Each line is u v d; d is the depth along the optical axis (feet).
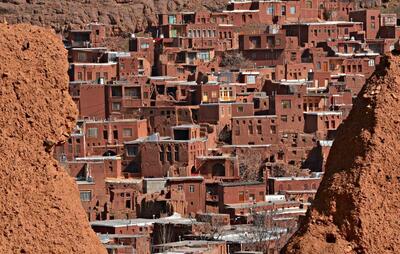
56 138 166.20
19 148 164.45
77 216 165.58
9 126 164.86
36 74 166.61
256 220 600.39
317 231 168.04
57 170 166.30
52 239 163.73
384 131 171.22
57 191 164.96
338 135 173.47
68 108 167.02
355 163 170.09
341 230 167.94
